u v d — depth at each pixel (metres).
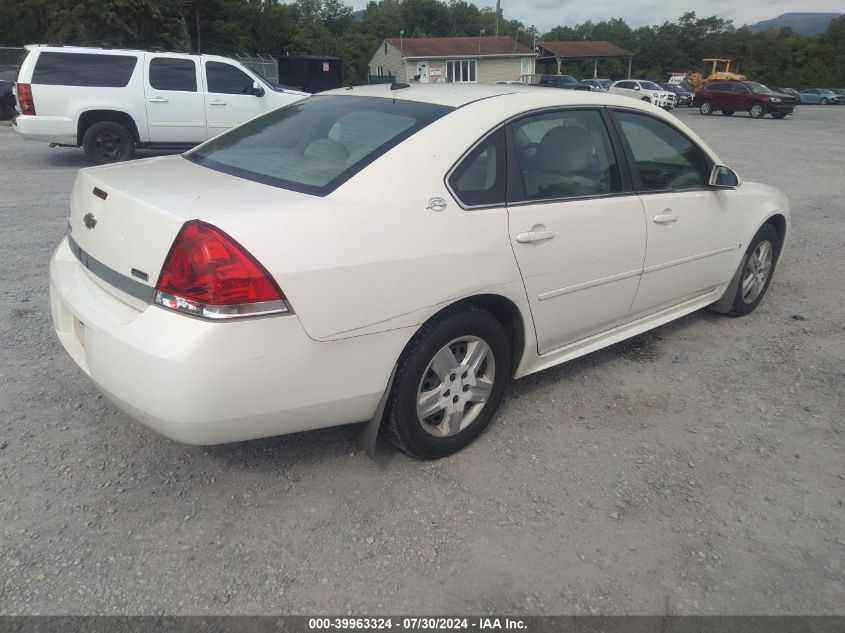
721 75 49.78
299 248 2.48
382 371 2.77
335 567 2.51
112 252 2.69
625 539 2.71
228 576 2.45
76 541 2.57
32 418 3.37
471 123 3.11
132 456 3.11
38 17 31.48
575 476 3.10
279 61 28.89
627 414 3.66
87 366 2.78
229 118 11.75
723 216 4.46
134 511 2.75
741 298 4.97
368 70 70.44
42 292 5.08
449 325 2.95
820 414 3.71
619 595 2.43
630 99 3.97
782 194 5.21
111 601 2.31
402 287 2.72
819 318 5.16
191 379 2.34
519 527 2.75
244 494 2.88
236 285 2.35
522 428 3.49
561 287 3.41
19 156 12.11
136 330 2.43
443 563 2.55
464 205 2.98
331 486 2.96
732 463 3.24
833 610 2.40
